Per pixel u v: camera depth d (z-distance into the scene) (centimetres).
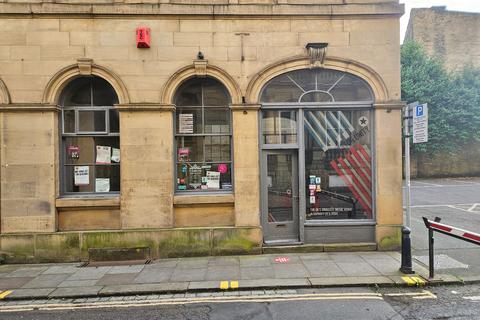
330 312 446
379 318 427
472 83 2528
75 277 588
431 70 2497
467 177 2542
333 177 741
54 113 688
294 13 703
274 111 737
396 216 714
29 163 682
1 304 496
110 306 483
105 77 690
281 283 538
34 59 681
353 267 607
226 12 696
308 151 742
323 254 689
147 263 658
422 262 625
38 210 681
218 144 737
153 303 489
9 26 679
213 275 582
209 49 702
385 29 712
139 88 693
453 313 437
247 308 465
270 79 713
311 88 729
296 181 741
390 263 625
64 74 686
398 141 714
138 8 688
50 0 684
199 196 702
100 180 725
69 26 686
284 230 739
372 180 730
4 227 677
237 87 703
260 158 725
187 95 735
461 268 591
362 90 731
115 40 691
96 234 683
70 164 721
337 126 741
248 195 705
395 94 713
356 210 738
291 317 435
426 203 1352
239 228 699
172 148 702
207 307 471
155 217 694
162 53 696
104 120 723
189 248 695
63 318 450
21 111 679
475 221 988
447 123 2419
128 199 691
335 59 710
